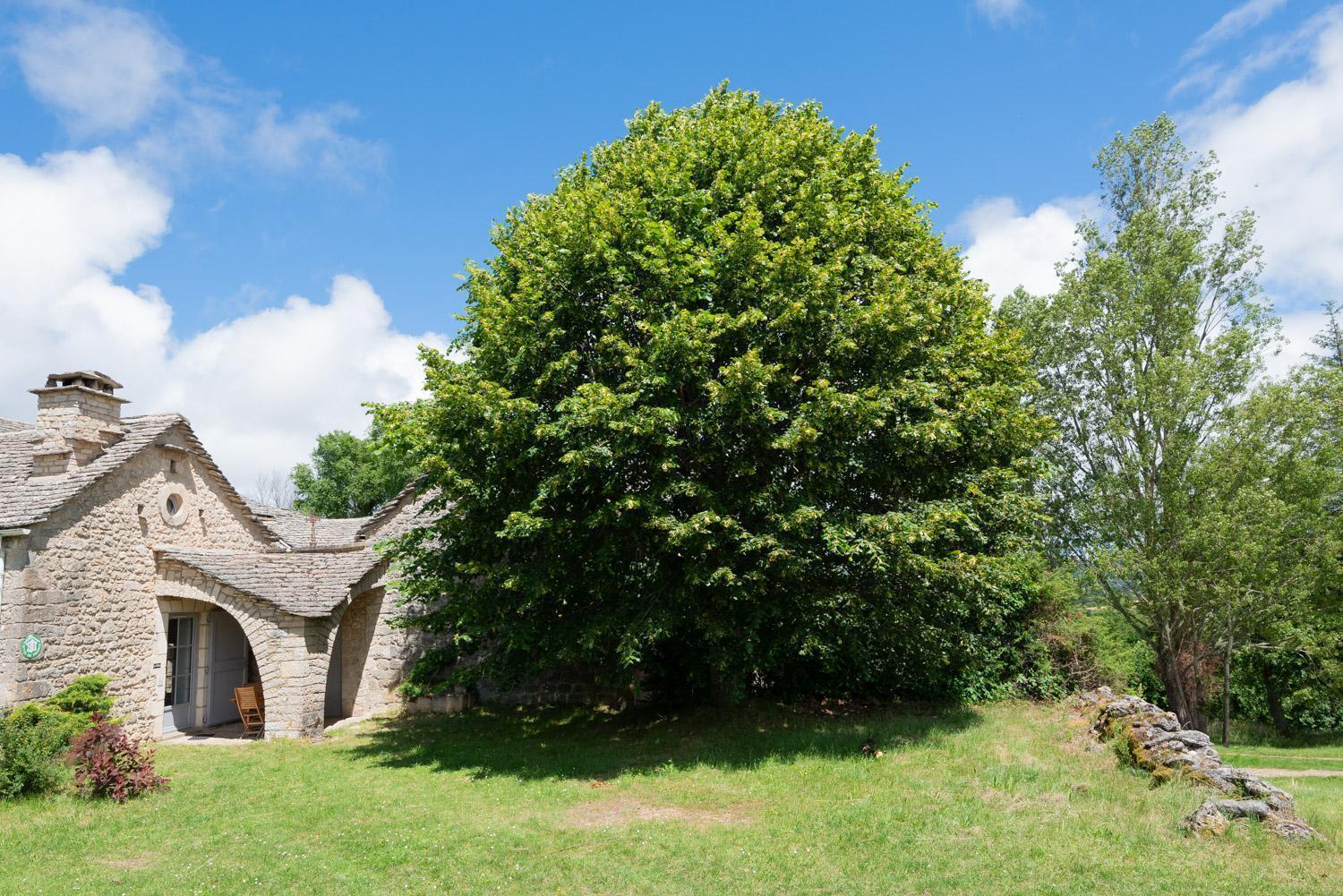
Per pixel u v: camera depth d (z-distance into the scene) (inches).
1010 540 621.9
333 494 1808.6
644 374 470.6
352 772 519.5
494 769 516.4
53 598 552.7
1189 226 932.0
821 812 386.3
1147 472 874.8
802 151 575.5
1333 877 284.5
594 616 533.6
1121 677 771.4
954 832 347.3
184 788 477.4
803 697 711.1
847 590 542.3
